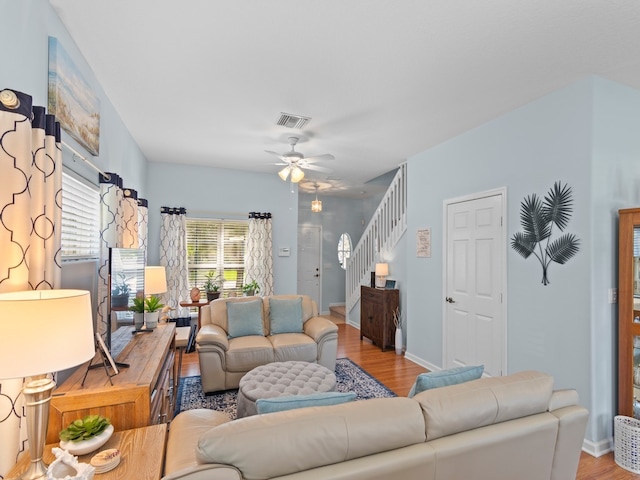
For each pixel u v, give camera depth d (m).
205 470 0.97
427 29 1.94
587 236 2.43
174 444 1.59
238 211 5.53
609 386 2.45
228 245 5.49
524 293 2.90
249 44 2.12
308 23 1.90
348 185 6.75
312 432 1.10
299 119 3.28
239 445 1.02
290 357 3.46
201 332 3.40
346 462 1.14
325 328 3.73
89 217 2.48
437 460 1.24
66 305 1.17
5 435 1.37
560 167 2.62
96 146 2.53
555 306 2.64
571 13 1.79
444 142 3.92
